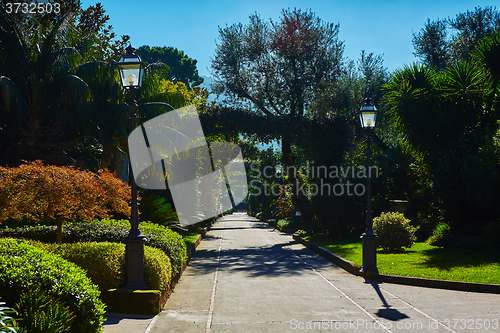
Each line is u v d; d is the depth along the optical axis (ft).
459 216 57.31
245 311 23.61
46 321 12.89
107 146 60.23
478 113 59.93
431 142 60.59
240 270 40.98
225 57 91.25
